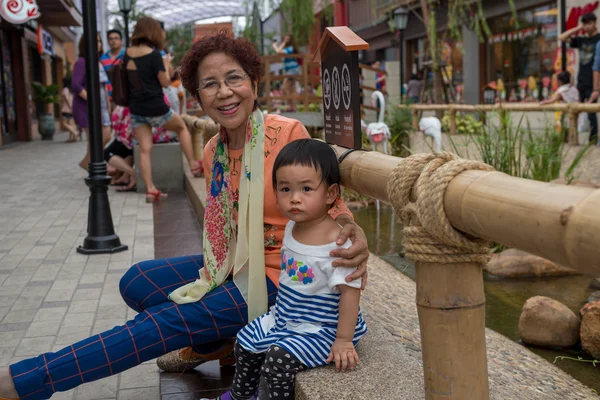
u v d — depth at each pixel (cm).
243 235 230
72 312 385
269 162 231
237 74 230
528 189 122
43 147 1683
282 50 1514
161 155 842
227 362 297
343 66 227
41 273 469
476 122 1219
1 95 1791
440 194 142
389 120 1139
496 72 1828
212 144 255
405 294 354
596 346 329
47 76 2445
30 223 650
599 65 884
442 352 156
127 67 719
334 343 203
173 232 589
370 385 191
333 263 200
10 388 216
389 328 286
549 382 274
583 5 1315
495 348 315
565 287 443
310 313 207
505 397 238
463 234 146
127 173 838
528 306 349
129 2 1362
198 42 233
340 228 209
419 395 185
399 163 165
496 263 471
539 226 115
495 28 1819
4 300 409
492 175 135
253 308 229
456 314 154
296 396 199
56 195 824
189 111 1761
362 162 203
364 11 2695
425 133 953
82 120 909
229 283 237
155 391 281
